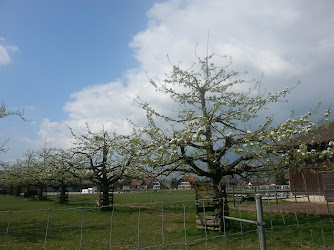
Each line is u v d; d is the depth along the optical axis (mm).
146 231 12156
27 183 37750
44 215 17953
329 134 15891
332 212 14719
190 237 10672
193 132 11594
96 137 18609
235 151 11109
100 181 21594
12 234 11852
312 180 22422
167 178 13539
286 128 10812
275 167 11633
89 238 11000
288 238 9828
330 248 8547
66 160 21750
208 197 12141
